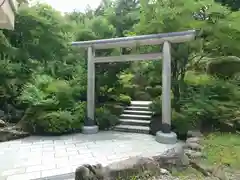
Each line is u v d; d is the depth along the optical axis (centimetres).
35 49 938
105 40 677
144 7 728
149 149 495
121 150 486
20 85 820
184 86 711
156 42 611
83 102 780
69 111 702
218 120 590
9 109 784
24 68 864
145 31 707
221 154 373
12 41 904
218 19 645
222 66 704
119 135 654
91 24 945
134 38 626
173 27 658
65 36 980
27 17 875
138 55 654
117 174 296
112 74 852
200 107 600
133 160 329
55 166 379
